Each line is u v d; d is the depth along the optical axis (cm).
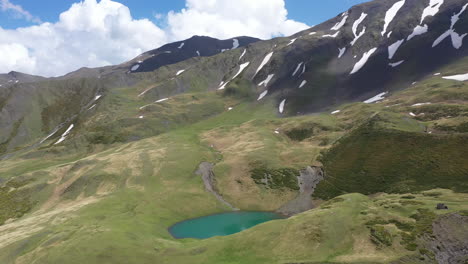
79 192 9838
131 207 8450
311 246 4684
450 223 4447
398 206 5319
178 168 11000
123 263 5019
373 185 7738
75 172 11225
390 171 7806
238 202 9269
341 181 8569
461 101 11662
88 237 5866
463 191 5788
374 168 8244
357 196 6159
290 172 9825
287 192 9225
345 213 5319
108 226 6619
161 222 7769
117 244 5541
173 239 6569
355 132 10388
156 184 10062
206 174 10781
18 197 9994
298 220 5394
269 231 5297
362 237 4647
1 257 5662
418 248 4156
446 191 5950
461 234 4250
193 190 9812
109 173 10544
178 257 5128
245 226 7631
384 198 6328
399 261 3966
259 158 10881
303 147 11594
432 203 5184
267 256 4722
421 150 7812
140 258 5150
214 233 7225
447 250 4084
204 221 8088
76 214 7725
